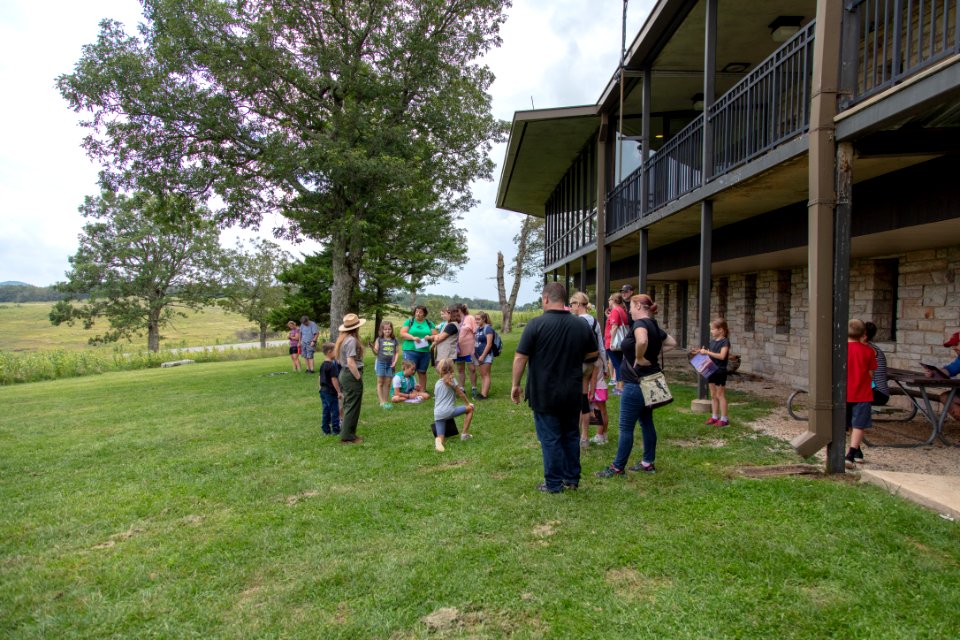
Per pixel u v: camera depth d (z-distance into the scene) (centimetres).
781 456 530
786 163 545
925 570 298
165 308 4306
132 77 1578
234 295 4203
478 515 412
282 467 581
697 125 777
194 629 282
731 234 953
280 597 309
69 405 1198
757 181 620
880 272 825
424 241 2677
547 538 368
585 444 594
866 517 368
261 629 279
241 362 2602
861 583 290
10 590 332
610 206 1259
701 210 809
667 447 577
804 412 748
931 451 540
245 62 1611
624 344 483
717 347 663
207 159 1766
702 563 320
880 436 609
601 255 1288
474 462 563
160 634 279
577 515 401
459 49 1952
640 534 362
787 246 773
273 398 1120
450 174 2119
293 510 450
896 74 405
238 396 1172
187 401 1138
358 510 439
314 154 1570
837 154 467
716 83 1198
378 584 317
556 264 2111
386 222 1988
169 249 4128
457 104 1883
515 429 707
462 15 1892
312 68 1772
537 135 1549
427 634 268
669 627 262
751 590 290
